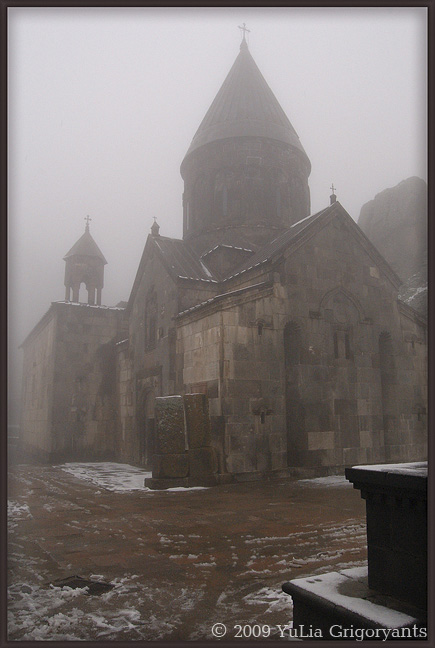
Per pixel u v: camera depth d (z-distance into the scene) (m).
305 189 28.48
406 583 3.95
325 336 18.48
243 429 15.74
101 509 10.87
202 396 15.21
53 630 4.52
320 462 17.19
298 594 4.28
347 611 3.77
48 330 29.30
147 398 23.62
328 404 17.94
